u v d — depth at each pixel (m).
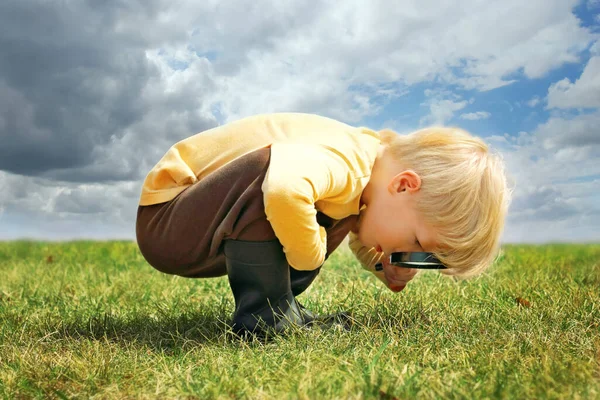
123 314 1.10
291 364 0.71
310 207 0.77
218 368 0.71
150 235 0.90
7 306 1.18
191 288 1.35
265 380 0.66
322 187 0.78
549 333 0.83
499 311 1.00
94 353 0.79
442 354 0.74
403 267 0.85
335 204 0.83
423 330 0.87
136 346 0.85
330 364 0.70
